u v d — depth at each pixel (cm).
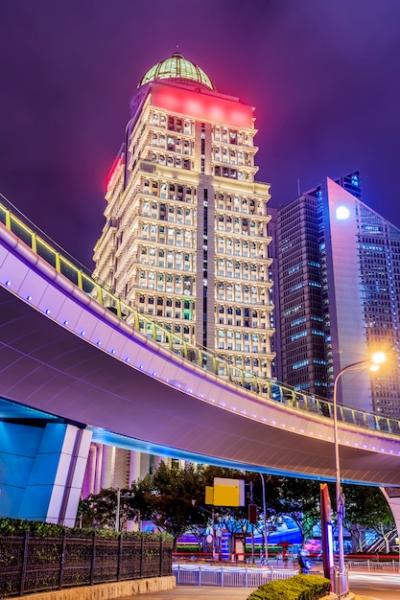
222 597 2672
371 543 11975
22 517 4312
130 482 17950
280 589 1609
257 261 19938
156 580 2933
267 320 19425
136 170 19725
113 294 4259
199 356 5294
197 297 18788
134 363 4225
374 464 7162
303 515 9144
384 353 3559
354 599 2677
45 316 3409
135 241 18838
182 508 8781
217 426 5559
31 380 3891
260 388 5869
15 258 3108
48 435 4516
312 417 6100
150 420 5066
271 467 6662
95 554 2316
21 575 1753
